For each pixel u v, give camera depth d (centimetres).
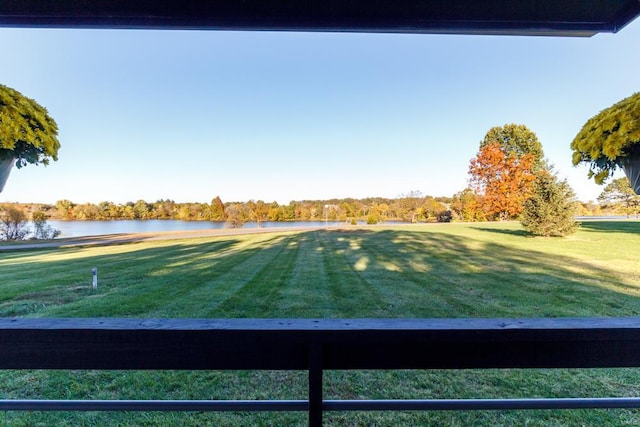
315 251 977
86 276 611
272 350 80
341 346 81
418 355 80
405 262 757
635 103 137
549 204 1061
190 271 664
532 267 667
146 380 231
